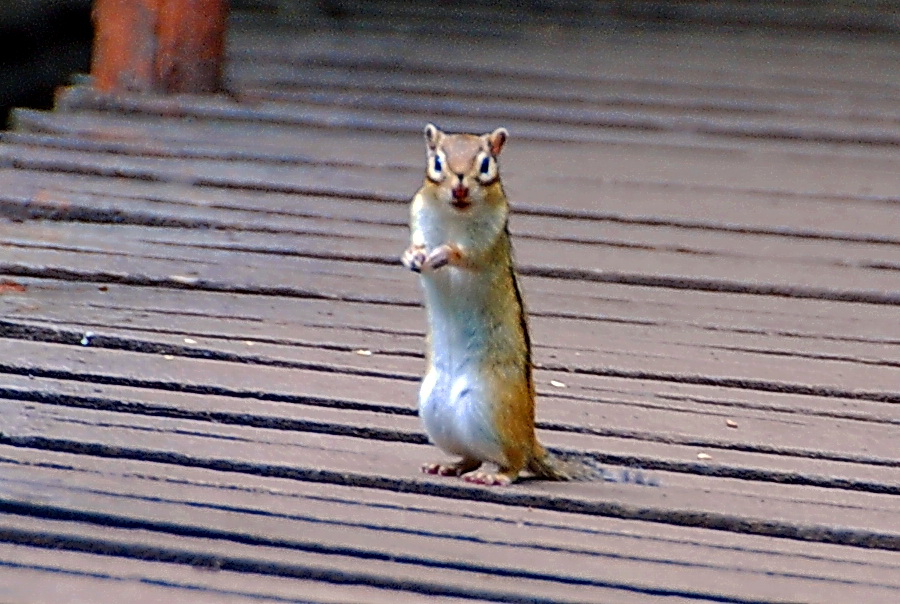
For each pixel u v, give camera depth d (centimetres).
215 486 739
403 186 1460
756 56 2234
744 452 846
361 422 850
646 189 1509
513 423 752
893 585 664
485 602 625
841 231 1379
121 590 615
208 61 1770
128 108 1697
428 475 769
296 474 765
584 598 627
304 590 625
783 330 1100
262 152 1548
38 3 2125
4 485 714
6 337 975
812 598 642
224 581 631
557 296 1159
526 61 2117
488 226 737
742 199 1486
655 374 975
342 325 1045
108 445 783
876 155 1708
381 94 1873
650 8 2558
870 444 865
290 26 2341
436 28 2359
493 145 748
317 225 1318
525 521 720
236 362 952
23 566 636
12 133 1568
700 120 1814
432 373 763
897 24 2505
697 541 712
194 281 1123
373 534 682
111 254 1184
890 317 1152
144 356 949
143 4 1727
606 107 1870
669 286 1206
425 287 755
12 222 1284
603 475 791
